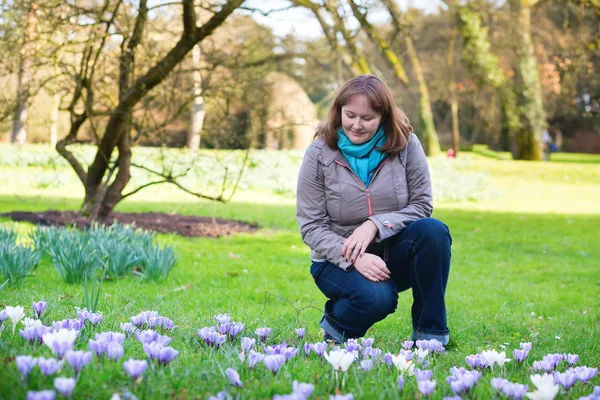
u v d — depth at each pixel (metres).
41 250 6.33
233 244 8.62
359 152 3.19
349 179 3.22
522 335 4.32
